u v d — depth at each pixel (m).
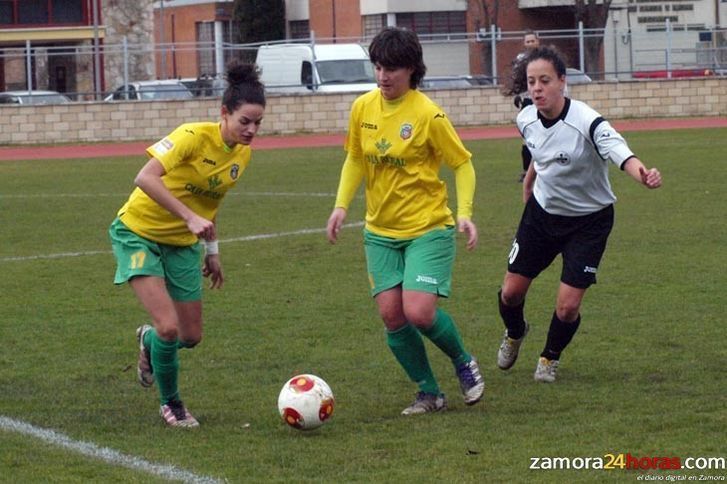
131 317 17.50
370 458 10.38
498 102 63.56
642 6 85.44
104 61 66.12
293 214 29.78
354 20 88.25
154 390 13.20
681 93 64.50
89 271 21.77
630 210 28.41
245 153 11.67
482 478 9.76
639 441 10.72
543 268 13.15
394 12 84.75
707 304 17.30
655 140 50.62
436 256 11.59
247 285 19.91
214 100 60.69
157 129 60.25
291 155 49.31
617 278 19.62
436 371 13.88
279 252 23.62
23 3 75.69
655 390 12.61
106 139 59.78
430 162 11.76
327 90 62.56
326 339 15.67
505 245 23.67
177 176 11.39
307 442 10.95
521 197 31.89
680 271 20.09
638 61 69.06
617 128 59.25
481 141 54.25
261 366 14.24
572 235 12.85
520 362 14.26
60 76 65.06
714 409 11.77
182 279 11.78
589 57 66.75
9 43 75.81
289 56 64.31
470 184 11.77
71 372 14.12
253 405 12.44
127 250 11.48
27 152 55.03
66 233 27.08
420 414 11.89
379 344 15.29
